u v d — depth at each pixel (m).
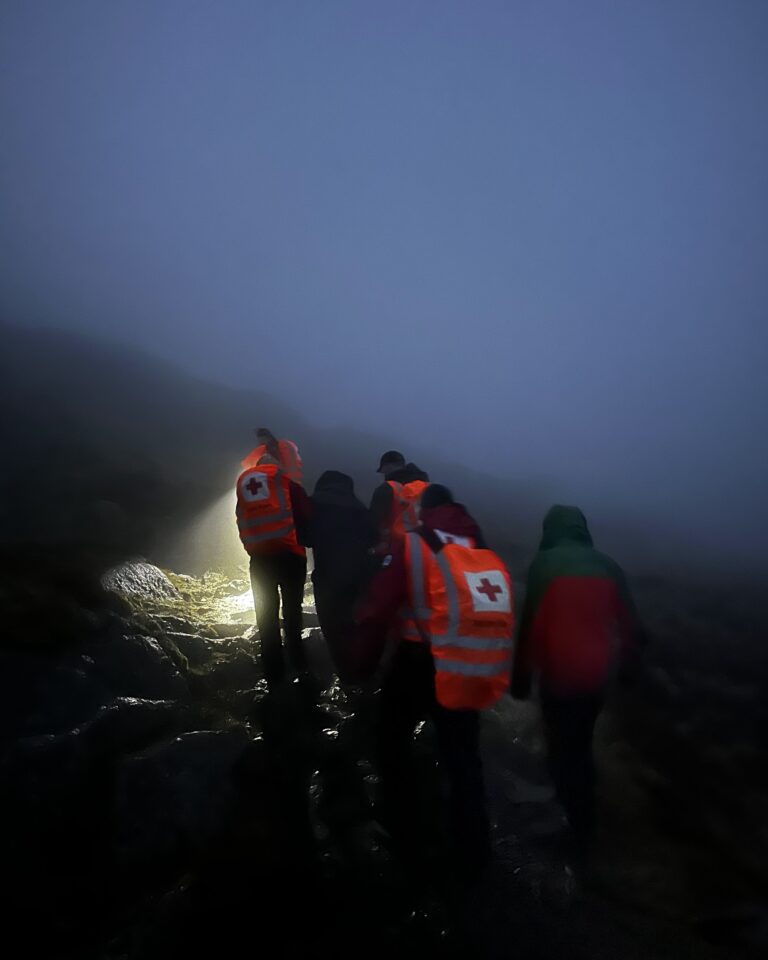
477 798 3.18
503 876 3.45
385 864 3.37
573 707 3.36
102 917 2.90
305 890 3.16
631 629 3.44
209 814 3.40
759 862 3.72
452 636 3.03
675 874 3.60
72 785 3.32
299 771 4.02
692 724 5.50
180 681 4.64
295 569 4.95
